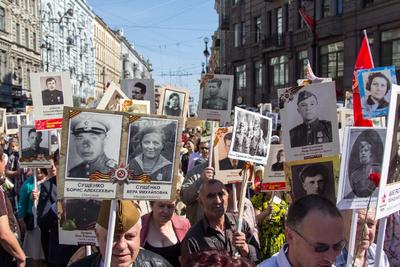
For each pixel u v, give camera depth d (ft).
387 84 12.92
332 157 13.33
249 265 7.73
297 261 8.69
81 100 175.42
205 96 22.85
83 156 9.86
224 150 18.40
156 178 10.11
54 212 17.43
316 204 8.42
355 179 10.68
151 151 10.11
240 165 18.15
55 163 19.89
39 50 181.78
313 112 13.60
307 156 13.66
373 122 15.46
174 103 24.43
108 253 9.38
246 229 14.61
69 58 211.61
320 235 8.17
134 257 10.07
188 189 17.40
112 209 9.71
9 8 156.15
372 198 10.75
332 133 13.35
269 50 118.11
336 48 96.12
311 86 13.65
